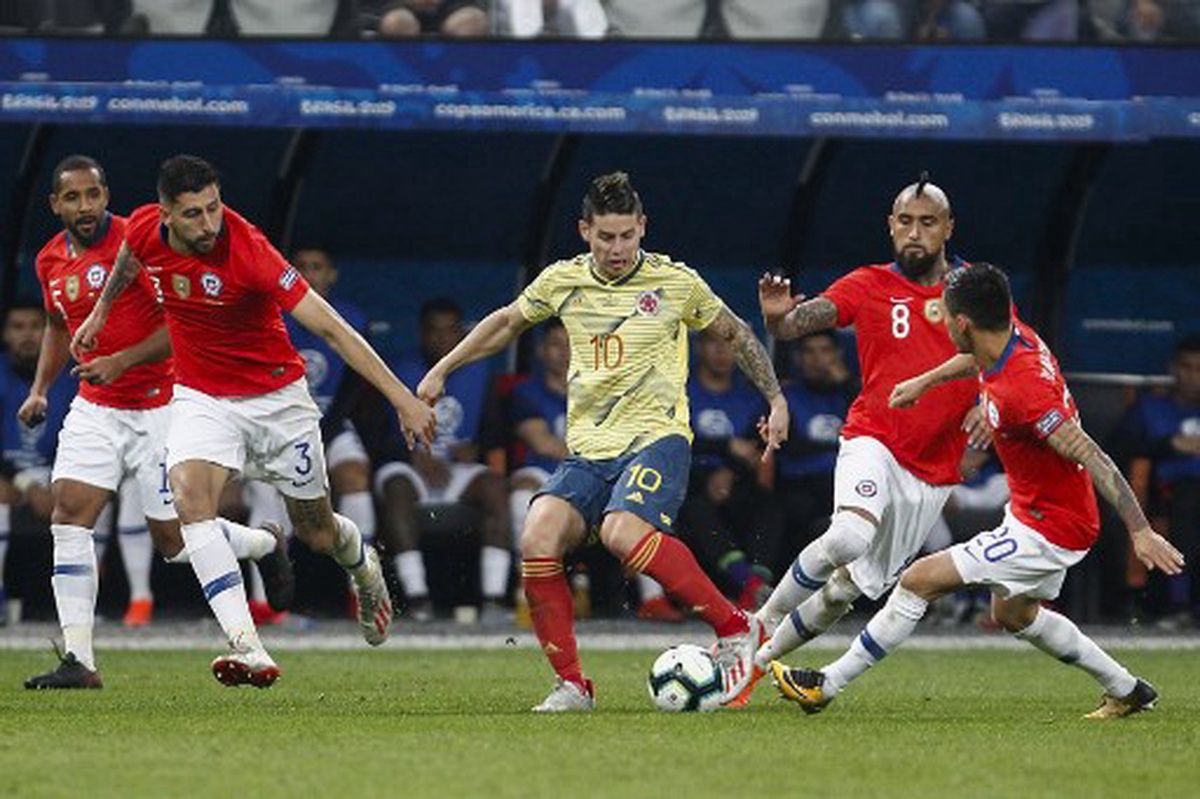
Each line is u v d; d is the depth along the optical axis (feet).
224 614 131.64
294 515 146.61
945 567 125.90
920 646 204.74
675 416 130.62
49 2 202.49
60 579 150.82
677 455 129.70
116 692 147.64
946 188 225.97
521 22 204.64
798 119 205.36
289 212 223.30
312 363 216.74
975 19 207.21
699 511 213.25
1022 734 118.52
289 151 220.43
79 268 150.41
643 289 130.41
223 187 224.33
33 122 208.13
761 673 137.39
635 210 128.77
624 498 128.26
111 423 151.64
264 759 104.83
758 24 205.98
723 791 94.89
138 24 203.31
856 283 140.05
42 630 211.61
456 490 217.56
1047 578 126.21
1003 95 207.21
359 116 203.00
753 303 232.12
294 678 162.09
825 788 96.22
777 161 224.33
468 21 204.13
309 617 217.77
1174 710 137.39
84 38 202.90
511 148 222.48
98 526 212.43
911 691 154.61
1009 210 226.99
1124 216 227.40
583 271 130.93
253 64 203.62
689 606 129.29
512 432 220.23
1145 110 207.41
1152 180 224.53
